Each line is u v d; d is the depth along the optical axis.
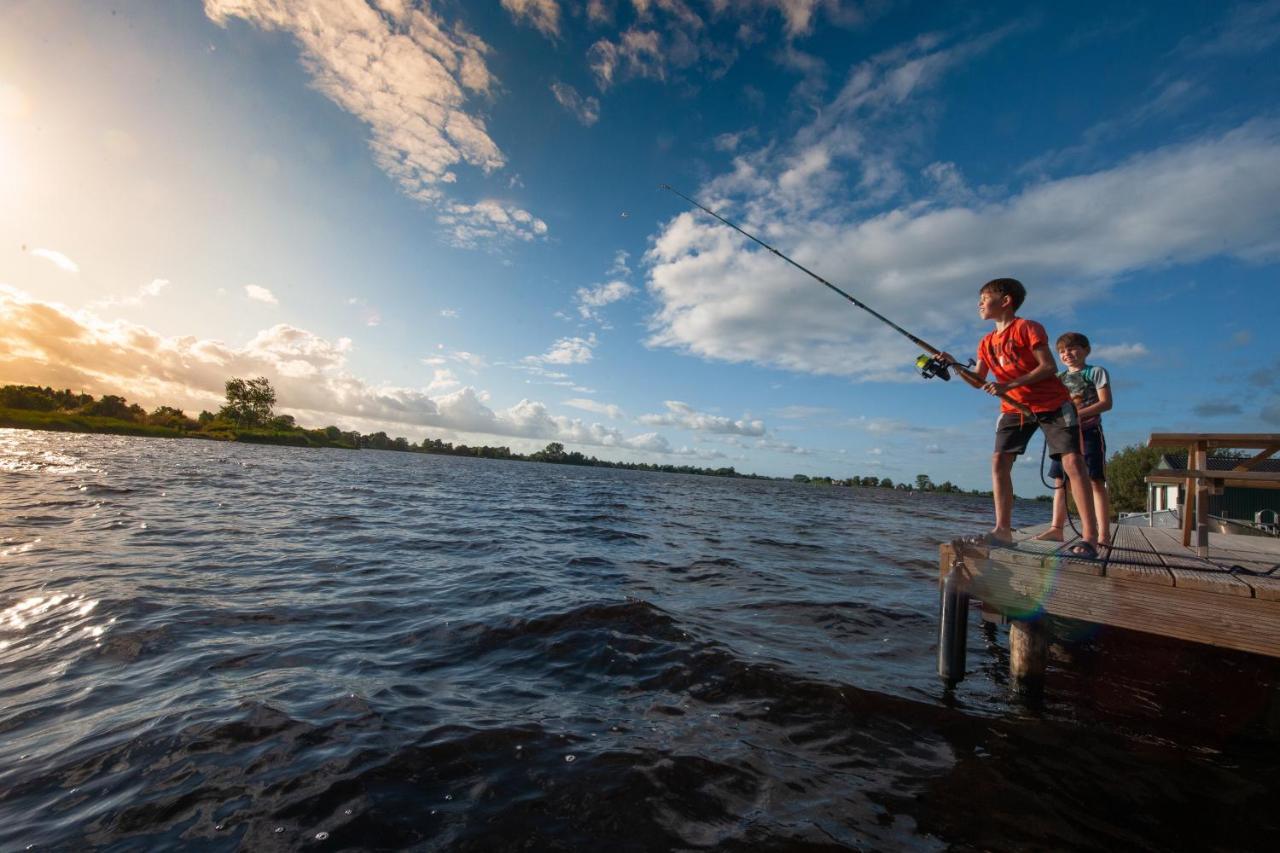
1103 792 2.71
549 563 7.58
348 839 2.10
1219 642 2.83
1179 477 4.59
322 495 15.87
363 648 4.11
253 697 3.20
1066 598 3.31
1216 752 3.17
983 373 4.18
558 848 2.11
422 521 11.62
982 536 3.95
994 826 2.39
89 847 2.01
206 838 2.08
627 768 2.67
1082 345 4.92
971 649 4.90
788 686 3.70
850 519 21.64
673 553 9.16
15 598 4.77
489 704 3.29
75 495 11.96
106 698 3.15
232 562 6.62
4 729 2.79
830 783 2.65
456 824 2.21
